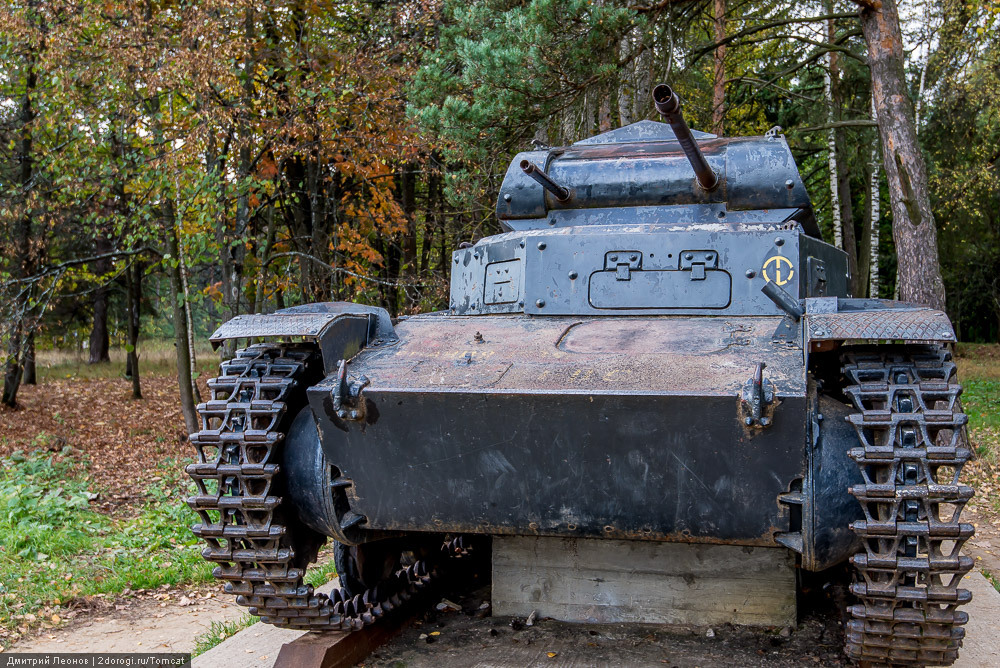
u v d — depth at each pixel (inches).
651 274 184.1
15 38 471.5
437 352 167.0
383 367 162.1
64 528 325.1
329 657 170.1
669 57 556.7
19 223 583.8
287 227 689.0
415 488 160.2
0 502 339.3
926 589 133.3
